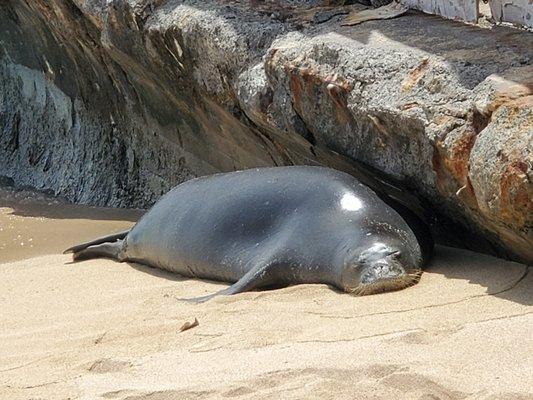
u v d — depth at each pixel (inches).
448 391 300.4
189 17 583.5
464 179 422.9
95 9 654.5
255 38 548.7
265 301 425.1
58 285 520.1
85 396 329.1
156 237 541.0
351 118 484.1
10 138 823.1
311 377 320.5
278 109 527.8
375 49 480.1
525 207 387.5
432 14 525.7
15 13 768.9
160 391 322.7
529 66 426.3
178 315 418.6
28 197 768.9
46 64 773.3
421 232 469.7
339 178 486.9
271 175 510.6
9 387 348.8
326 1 572.7
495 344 332.5
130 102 702.5
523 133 386.9
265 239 487.8
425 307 386.0
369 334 358.3
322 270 451.2
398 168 470.3
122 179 732.0
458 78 436.8
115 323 423.5
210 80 581.6
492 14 493.7
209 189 531.5
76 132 769.6
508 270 428.8
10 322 452.1
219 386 321.4
